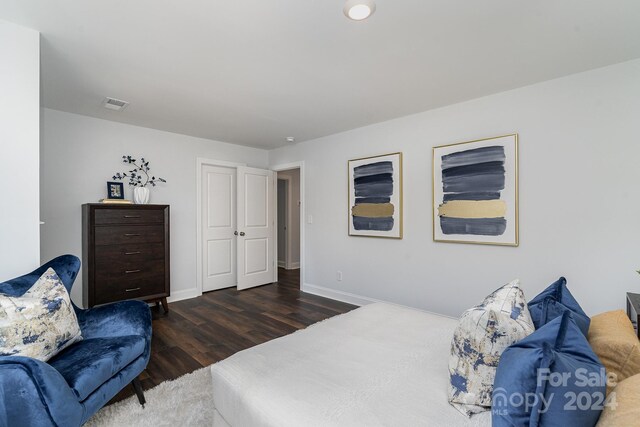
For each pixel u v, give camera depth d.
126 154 3.79
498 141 2.83
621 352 0.96
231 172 4.91
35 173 1.83
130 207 3.43
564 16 1.72
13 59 1.78
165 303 3.67
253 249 4.95
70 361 1.56
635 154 2.24
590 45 2.03
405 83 2.63
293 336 1.70
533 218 2.66
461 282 3.10
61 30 1.85
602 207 2.36
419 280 3.41
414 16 1.73
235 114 3.42
